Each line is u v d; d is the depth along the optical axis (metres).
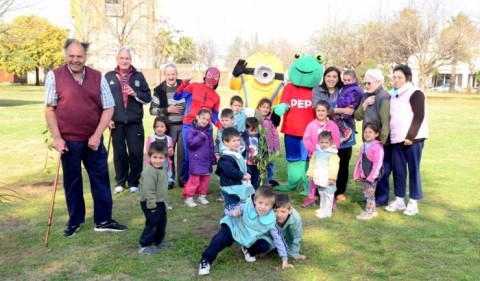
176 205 6.39
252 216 4.25
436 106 28.11
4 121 16.44
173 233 5.23
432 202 6.66
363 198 6.86
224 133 5.08
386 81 29.91
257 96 7.58
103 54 35.66
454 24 36.81
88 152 5.06
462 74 64.94
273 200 4.16
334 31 33.69
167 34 43.62
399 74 5.88
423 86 35.34
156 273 4.17
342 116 6.54
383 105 5.93
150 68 42.25
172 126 7.30
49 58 48.75
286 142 7.05
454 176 8.39
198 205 6.41
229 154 5.04
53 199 4.90
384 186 6.42
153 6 37.59
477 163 9.66
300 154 6.98
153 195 4.50
